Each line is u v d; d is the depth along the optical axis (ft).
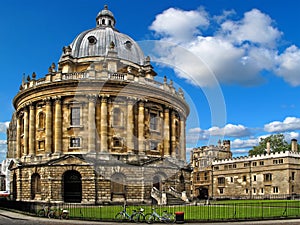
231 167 383.86
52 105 231.91
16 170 235.61
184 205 196.65
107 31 268.21
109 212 152.97
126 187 208.85
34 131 238.68
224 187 387.75
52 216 138.51
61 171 209.97
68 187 212.23
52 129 230.07
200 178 410.72
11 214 152.97
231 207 183.01
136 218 128.26
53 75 237.25
